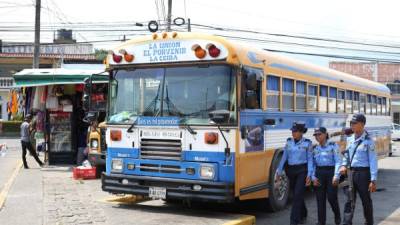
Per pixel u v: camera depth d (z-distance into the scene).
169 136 9.03
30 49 47.66
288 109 10.89
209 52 8.73
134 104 9.45
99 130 13.98
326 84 13.19
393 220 9.95
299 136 8.98
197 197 8.72
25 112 19.95
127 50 9.53
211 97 8.78
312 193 13.35
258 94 9.53
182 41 9.04
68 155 16.98
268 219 9.69
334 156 8.80
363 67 55.84
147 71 9.38
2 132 42.44
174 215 9.10
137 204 10.28
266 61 9.87
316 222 9.56
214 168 8.65
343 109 14.66
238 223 8.50
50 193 11.46
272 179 10.00
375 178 8.31
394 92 56.00
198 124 8.79
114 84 9.70
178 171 8.95
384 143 19.36
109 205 10.05
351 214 8.80
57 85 16.62
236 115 8.63
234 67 8.70
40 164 16.88
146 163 9.23
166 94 9.13
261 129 9.58
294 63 11.29
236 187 8.63
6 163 18.94
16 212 9.30
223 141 8.62
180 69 9.08
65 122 16.91
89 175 13.86
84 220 8.62
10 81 46.09
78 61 38.31
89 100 10.77
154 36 9.33
